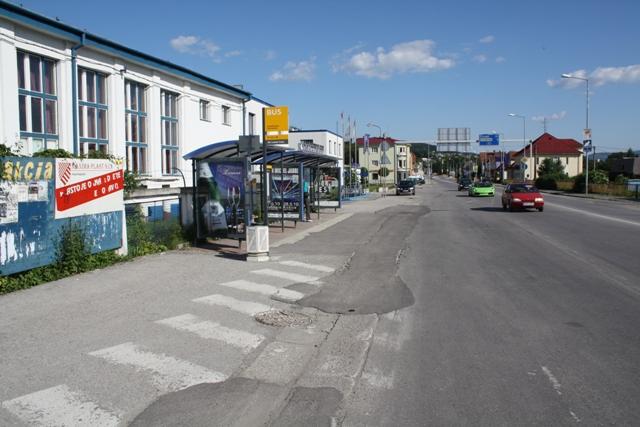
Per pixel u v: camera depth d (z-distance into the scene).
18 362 5.77
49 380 5.29
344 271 11.53
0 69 13.57
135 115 19.78
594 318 7.68
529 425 4.43
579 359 5.99
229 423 4.46
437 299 8.96
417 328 7.28
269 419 4.56
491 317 7.79
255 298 8.90
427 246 15.59
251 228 12.52
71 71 15.97
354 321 7.67
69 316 7.59
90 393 5.00
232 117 27.86
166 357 6.00
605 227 20.36
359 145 107.69
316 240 17.03
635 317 7.71
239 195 14.64
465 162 163.12
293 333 7.04
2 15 13.37
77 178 10.71
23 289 9.24
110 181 11.78
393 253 14.18
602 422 4.48
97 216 11.38
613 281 10.28
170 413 4.62
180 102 22.56
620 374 5.54
